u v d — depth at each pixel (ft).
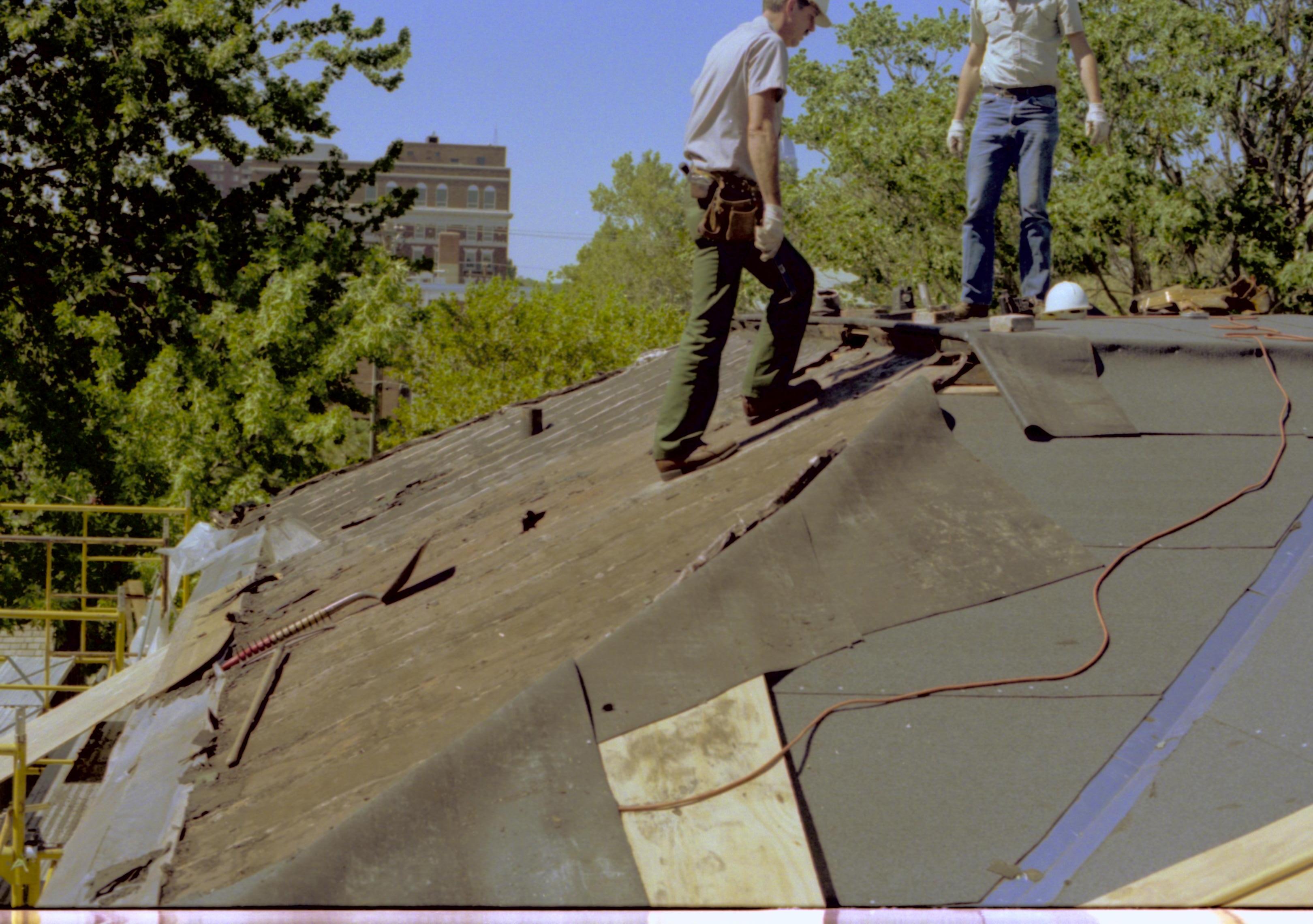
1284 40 69.15
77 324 63.10
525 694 8.07
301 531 21.65
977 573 9.56
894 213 77.87
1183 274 75.61
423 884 6.73
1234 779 7.33
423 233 347.56
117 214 69.56
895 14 80.38
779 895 6.58
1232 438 12.05
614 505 14.03
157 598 43.42
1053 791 7.36
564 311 88.48
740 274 13.62
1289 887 6.38
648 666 8.46
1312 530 10.26
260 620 15.16
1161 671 8.45
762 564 9.39
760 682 8.31
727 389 20.07
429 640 11.29
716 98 12.72
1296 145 72.33
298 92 70.74
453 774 7.42
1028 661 8.59
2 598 66.39
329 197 75.36
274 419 61.82
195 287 67.51
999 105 20.89
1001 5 20.51
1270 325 17.07
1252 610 9.16
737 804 7.27
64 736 18.61
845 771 7.61
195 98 67.36
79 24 62.44
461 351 86.99
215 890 7.14
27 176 67.51
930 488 10.57
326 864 6.82
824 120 79.30
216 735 10.61
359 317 63.72
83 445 66.33
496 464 22.47
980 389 12.69
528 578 12.09
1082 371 13.03
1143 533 10.21
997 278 73.46
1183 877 6.52
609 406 24.71
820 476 10.50
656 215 251.60
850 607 9.14
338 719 10.04
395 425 83.56
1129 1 66.69
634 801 7.34
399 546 17.26
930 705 8.18
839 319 18.34
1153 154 69.41
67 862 9.08
